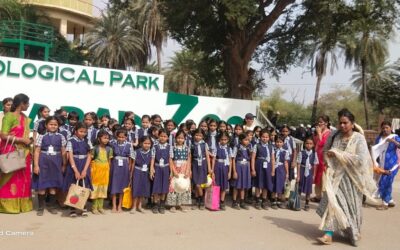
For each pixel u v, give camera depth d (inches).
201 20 682.8
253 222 287.6
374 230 284.0
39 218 264.5
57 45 948.6
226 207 338.0
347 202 246.5
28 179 279.0
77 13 1497.3
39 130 283.1
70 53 989.2
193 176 324.5
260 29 697.6
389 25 699.4
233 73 724.7
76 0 1489.9
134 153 302.0
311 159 344.5
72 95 434.9
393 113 1761.8
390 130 374.3
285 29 789.9
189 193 314.8
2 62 405.7
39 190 270.4
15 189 271.9
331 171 251.0
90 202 320.2
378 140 379.2
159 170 302.2
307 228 279.3
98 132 305.9
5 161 259.6
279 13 690.8
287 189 359.9
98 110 446.0
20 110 275.0
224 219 292.0
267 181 335.3
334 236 262.4
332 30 721.0
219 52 800.9
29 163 279.0
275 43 825.5
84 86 440.1
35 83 418.9
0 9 1071.0
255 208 339.3
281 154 343.0
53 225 249.9
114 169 295.0
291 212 331.0
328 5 637.9
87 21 1566.2
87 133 303.1
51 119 277.9
